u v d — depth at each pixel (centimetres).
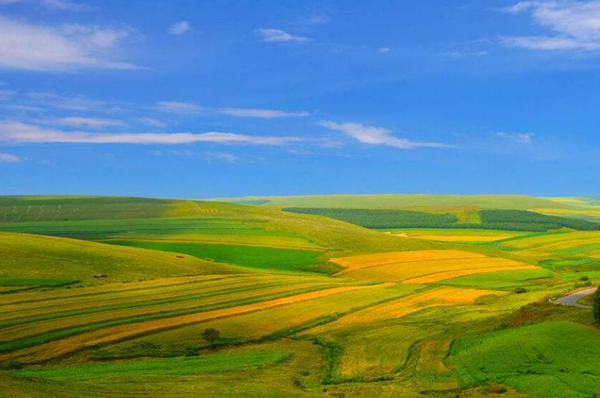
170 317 7600
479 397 4706
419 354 6234
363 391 5059
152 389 4778
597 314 6247
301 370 5838
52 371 5350
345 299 9369
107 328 6906
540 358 5434
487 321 7500
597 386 4672
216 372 5553
